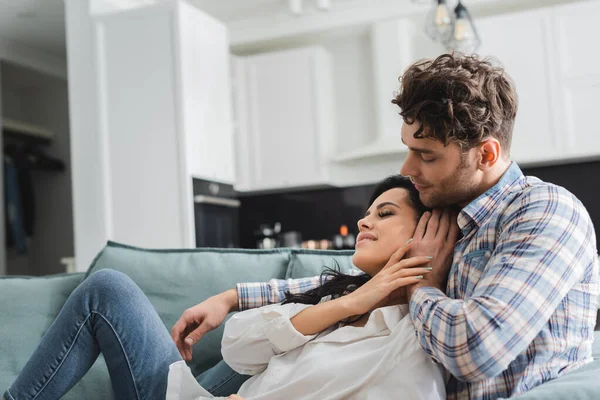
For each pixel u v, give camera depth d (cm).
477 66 124
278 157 577
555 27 492
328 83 585
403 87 126
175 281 183
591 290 120
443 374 123
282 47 608
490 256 122
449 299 113
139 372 134
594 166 521
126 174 445
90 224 451
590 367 117
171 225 433
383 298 130
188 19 445
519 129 500
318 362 125
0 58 602
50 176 717
